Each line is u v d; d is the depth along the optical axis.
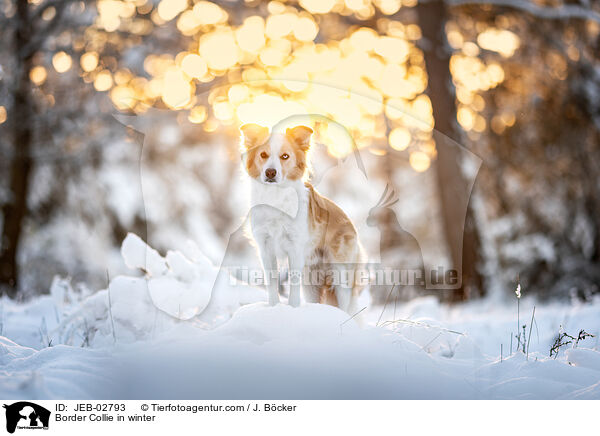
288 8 12.42
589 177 12.44
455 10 12.59
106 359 3.72
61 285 6.89
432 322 4.86
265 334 3.75
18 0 12.11
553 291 12.01
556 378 3.75
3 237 12.14
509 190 13.21
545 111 12.59
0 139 12.24
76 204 13.02
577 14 11.65
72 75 12.45
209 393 3.24
